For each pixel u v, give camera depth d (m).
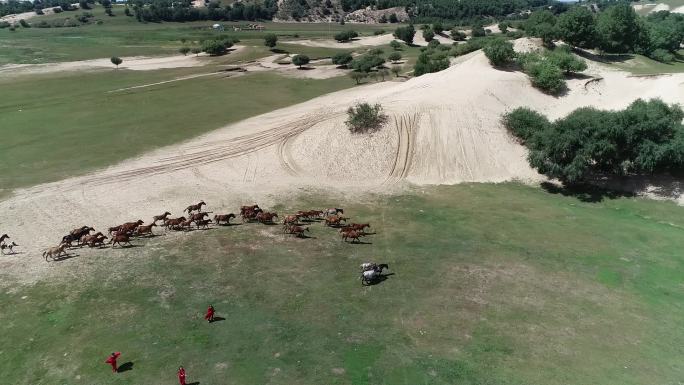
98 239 34.66
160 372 23.19
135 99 78.06
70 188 44.81
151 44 148.50
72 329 26.19
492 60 68.00
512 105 58.91
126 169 49.31
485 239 37.12
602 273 32.41
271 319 27.19
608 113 46.69
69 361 23.88
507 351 24.91
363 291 29.98
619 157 45.97
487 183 48.81
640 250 35.59
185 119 66.81
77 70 106.19
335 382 22.70
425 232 38.28
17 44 141.38
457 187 47.84
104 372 23.17
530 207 43.44
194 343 25.16
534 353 24.80
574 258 34.34
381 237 37.34
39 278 30.95
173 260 33.34
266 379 22.84
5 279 30.77
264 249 35.09
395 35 147.50
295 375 23.11
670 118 47.41
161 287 30.12
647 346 25.45
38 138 58.81
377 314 27.73
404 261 33.66
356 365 23.81
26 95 81.19
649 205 43.72
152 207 41.88
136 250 34.72
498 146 52.59
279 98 79.06
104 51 133.75
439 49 118.31
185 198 43.75
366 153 51.47
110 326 26.44
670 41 104.69
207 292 29.64
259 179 48.12
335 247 35.62
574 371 23.61
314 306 28.39
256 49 130.50
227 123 64.56
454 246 35.94
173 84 90.62
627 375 23.41
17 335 25.70
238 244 35.75
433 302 28.94
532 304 28.88
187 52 129.75
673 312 28.28
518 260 33.97
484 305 28.72
